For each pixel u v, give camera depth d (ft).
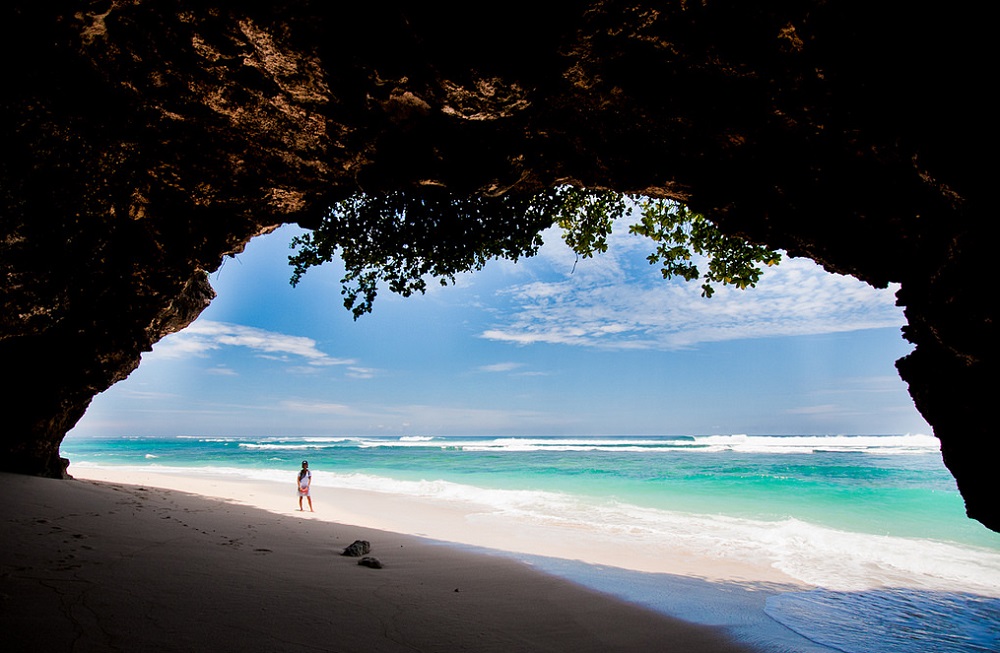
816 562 32.50
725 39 14.87
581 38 15.49
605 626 19.19
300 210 25.14
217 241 24.58
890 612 23.59
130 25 16.34
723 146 18.61
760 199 19.89
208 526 28.50
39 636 11.27
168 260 24.18
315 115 19.19
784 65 14.89
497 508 52.95
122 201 21.09
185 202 22.53
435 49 16.02
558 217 31.71
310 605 16.44
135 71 17.69
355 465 125.49
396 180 22.90
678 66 16.29
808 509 54.75
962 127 13.04
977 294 13.66
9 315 20.25
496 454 164.45
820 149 16.74
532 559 30.01
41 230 19.22
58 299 21.53
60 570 15.79
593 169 22.50
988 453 14.92
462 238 29.55
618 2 14.33
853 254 18.86
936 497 63.62
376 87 17.58
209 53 17.01
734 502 59.62
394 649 13.94
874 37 13.28
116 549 19.36
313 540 29.25
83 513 25.17
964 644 20.18
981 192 13.12
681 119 18.22
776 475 89.25
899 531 44.14
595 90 18.02
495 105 18.17
